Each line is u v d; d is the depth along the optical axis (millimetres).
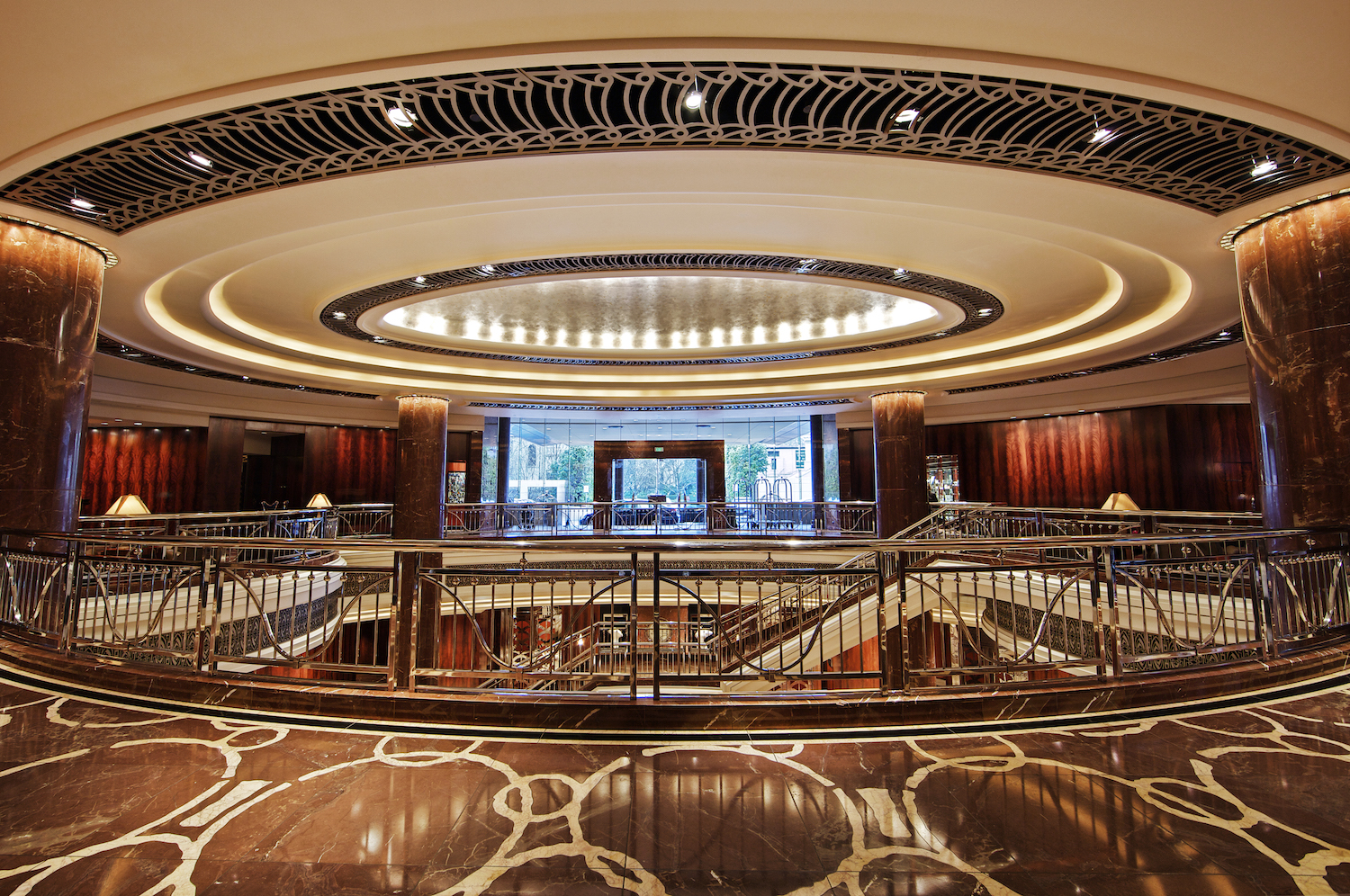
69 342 5285
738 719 3400
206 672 3893
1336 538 4684
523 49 3213
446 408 13344
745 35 3166
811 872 2154
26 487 5047
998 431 16078
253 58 3279
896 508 12477
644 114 3693
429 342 10562
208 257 6086
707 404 15180
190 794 2672
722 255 6543
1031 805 2596
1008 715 3533
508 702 3471
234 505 14453
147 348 9398
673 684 3555
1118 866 2170
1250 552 4285
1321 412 4770
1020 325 9109
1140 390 12578
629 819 2500
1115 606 3898
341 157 4105
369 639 10305
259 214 4895
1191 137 3916
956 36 3172
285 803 2602
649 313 9695
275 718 3543
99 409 12375
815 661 8055
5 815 2488
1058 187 4586
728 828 2436
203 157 4094
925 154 4145
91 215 4891
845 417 17188
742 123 3795
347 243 6184
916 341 10180
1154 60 3299
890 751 3127
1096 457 14562
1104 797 2658
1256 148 4035
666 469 17984
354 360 11195
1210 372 11500
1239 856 2225
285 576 7582
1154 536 3998
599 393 14266
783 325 10477
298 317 8578
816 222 5766
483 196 4699
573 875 2133
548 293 8617
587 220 5719
